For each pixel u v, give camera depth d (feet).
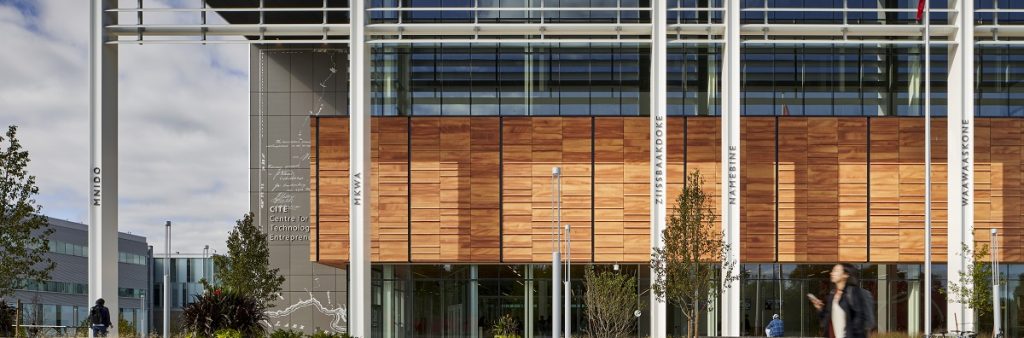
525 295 130.72
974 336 102.42
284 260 139.44
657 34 114.11
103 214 111.24
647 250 125.59
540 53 134.51
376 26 115.55
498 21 129.70
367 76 115.75
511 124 127.34
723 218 113.50
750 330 128.77
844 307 31.76
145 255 301.22
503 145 127.24
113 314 111.45
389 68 135.03
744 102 132.36
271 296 114.32
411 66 134.92
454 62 135.03
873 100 132.05
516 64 134.41
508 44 134.51
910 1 129.59
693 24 115.03
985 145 125.18
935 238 124.36
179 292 290.76
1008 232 124.06
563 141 126.93
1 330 88.74
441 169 126.93
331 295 138.92
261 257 112.16
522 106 134.10
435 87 134.62
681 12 128.67
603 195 126.31
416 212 126.41
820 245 124.98
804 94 132.26
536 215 126.41
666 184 120.16
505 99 134.21
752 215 125.29
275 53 142.10
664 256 103.71
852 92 132.26
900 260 124.67
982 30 115.14
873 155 125.70
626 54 134.21
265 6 129.08
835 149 125.80
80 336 94.12
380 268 132.36
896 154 125.59
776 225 125.08
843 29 114.11
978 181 124.88
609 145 126.82
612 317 111.14
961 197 114.21
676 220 104.06
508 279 131.23
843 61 132.57
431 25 115.24
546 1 132.77
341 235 125.39
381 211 126.62
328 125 126.82
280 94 141.49
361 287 113.60
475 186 126.82
